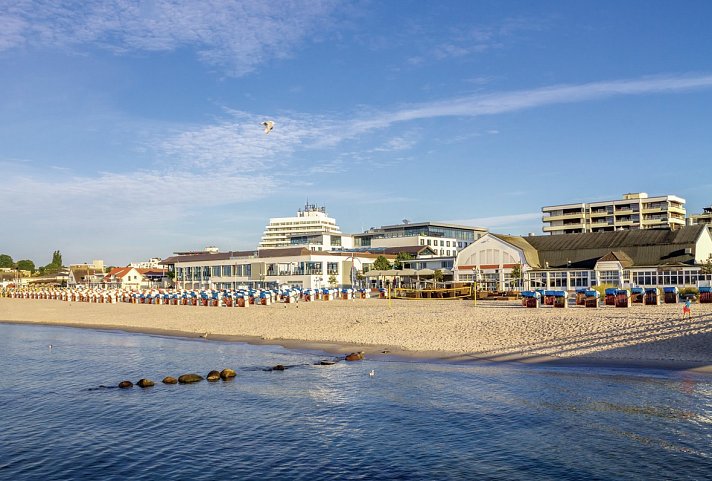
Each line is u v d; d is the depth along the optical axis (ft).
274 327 181.37
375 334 153.38
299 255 440.45
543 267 307.99
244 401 94.73
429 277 368.07
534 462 64.54
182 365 128.16
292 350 141.59
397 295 311.68
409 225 542.57
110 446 76.02
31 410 94.43
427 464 65.46
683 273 264.31
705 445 66.90
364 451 70.28
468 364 114.21
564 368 105.91
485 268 317.22
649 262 284.20
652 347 115.34
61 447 76.28
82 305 347.15
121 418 88.17
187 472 66.39
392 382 102.22
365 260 453.58
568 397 87.20
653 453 65.26
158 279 627.87
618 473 60.70
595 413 79.30
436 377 104.27
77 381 115.96
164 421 85.76
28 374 124.88
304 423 81.87
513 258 308.19
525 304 194.90
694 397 84.17
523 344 127.24
